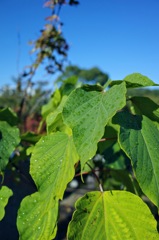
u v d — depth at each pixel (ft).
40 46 4.23
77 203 0.96
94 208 0.98
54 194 1.01
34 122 3.83
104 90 1.04
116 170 1.45
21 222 1.09
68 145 1.07
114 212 0.97
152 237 0.92
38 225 1.07
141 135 0.95
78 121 0.97
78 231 0.93
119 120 0.97
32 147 1.40
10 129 1.30
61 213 4.00
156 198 0.85
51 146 1.11
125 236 0.94
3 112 1.49
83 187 3.51
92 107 0.99
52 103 1.87
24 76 4.25
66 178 1.00
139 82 1.05
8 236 2.40
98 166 2.08
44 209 1.05
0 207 1.16
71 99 1.00
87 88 1.04
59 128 1.22
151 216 0.94
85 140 0.92
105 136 1.27
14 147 1.27
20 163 1.91
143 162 0.89
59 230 3.66
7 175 1.95
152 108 1.11
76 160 1.01
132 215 0.96
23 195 2.30
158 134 0.99
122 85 0.96
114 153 1.69
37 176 1.07
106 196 1.00
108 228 0.95
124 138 0.93
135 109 1.16
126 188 1.49
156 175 0.88
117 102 0.93
